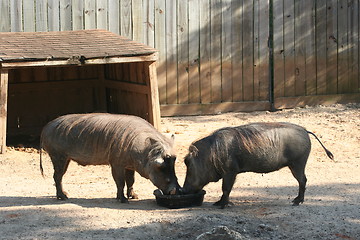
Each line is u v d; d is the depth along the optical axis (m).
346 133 14.03
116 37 14.51
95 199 9.50
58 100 16.11
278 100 16.89
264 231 7.78
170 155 8.83
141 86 14.08
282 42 16.84
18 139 14.87
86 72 16.36
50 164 12.12
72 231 7.76
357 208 8.73
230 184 8.89
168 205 8.91
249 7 16.58
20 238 7.52
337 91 17.36
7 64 12.11
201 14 16.30
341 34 17.25
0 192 10.04
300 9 16.89
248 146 8.83
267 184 10.41
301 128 9.16
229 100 16.64
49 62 12.35
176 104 16.27
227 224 7.96
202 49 16.36
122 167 9.15
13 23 15.26
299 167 9.05
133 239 7.52
